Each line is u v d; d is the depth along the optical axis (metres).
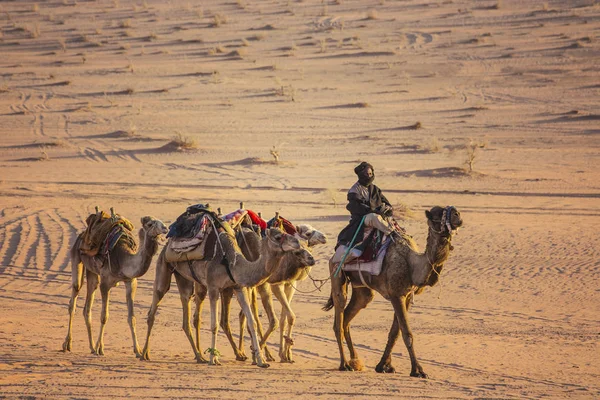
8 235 75.94
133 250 41.41
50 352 39.59
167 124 160.12
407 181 108.00
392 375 34.56
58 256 68.06
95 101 189.62
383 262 36.34
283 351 40.12
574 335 45.12
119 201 94.81
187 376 29.98
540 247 69.94
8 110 178.25
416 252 36.22
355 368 37.41
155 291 40.66
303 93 195.12
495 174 111.50
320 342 44.84
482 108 169.75
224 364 37.72
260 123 160.12
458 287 57.47
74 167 121.94
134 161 127.12
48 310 52.72
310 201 94.88
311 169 118.12
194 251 38.56
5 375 29.14
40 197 98.00
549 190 100.81
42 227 79.44
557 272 61.22
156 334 47.22
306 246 35.66
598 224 80.38
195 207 39.88
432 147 131.25
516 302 53.28
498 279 59.47
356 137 144.25
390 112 169.75
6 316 50.28
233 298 56.41
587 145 132.25
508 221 82.31
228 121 162.75
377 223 36.78
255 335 36.91
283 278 36.28
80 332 47.06
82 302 55.22
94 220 41.94
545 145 133.38
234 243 38.12
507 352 41.31
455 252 68.50
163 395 25.67
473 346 42.69
